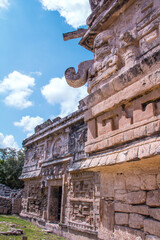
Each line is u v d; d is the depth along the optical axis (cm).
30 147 1756
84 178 936
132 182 372
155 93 309
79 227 883
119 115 372
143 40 362
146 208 335
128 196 374
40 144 1560
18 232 891
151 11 361
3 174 2558
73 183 1013
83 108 1033
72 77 534
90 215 842
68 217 996
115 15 446
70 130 1171
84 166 423
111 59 419
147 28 357
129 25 409
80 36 592
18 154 2780
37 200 1405
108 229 402
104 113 413
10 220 1364
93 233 779
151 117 304
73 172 1009
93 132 437
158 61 308
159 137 284
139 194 353
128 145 338
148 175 344
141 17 380
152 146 283
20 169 2642
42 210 1308
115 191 408
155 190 327
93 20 511
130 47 388
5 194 2003
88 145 439
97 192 816
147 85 317
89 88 488
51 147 1370
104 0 463
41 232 1028
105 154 388
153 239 308
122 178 397
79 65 542
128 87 356
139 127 320
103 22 472
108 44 459
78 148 1035
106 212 418
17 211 1778
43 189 1352
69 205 1013
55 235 997
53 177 1219
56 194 1276
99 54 462
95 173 852
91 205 851
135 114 335
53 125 1333
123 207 380
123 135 347
